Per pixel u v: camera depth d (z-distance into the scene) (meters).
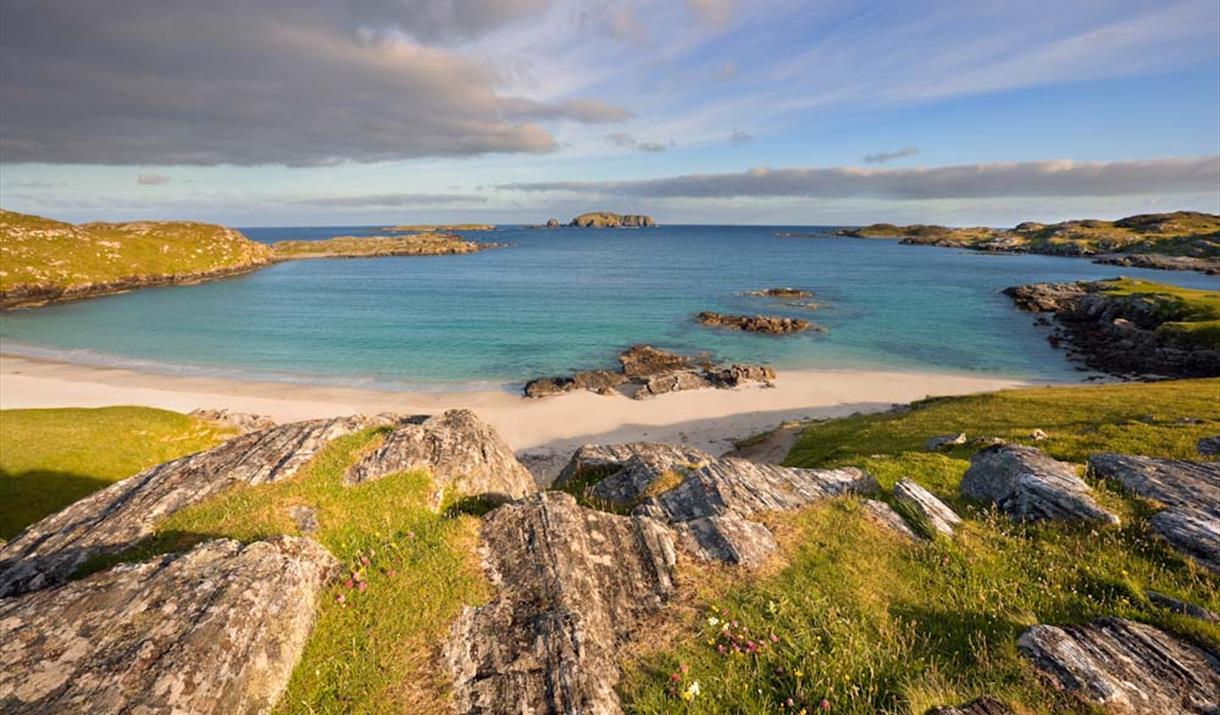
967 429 31.22
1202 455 20.33
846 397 59.00
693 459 22.45
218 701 8.09
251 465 17.59
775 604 12.53
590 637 11.02
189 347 80.44
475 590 12.27
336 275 169.25
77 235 151.25
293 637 10.00
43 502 27.47
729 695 10.07
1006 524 15.98
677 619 12.19
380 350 79.19
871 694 9.98
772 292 126.62
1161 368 66.31
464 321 97.94
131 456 33.84
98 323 96.62
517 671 10.02
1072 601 12.55
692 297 124.00
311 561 12.09
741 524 15.64
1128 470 17.75
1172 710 8.93
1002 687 9.73
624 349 80.00
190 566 10.56
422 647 10.57
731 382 62.88
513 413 54.56
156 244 167.38
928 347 80.88
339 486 16.62
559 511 15.38
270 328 92.56
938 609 12.46
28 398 55.16
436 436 20.25
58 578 12.52
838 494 18.03
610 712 9.41
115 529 14.15
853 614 12.29
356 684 9.62
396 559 13.27
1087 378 65.62
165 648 8.45
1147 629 10.80
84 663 8.05
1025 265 193.12
